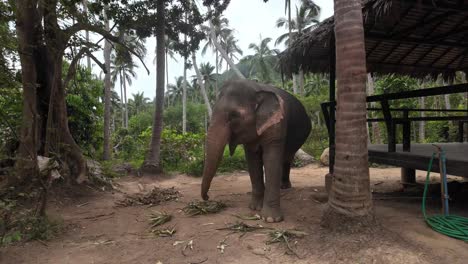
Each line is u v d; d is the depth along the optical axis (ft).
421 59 26.86
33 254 12.69
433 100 82.74
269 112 14.89
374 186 25.16
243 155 38.27
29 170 19.84
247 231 13.78
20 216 15.31
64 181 22.62
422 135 65.87
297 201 18.81
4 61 18.13
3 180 20.27
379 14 15.53
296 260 10.94
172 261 11.52
